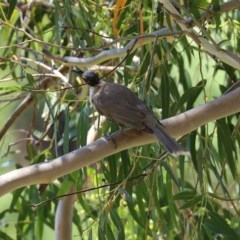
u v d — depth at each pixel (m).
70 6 10.47
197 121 8.26
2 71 14.01
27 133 12.41
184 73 11.59
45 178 7.87
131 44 9.81
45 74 11.20
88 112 9.81
